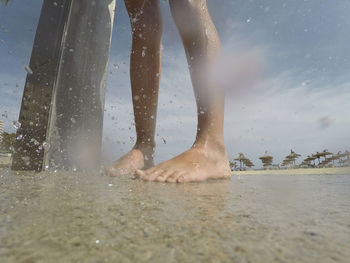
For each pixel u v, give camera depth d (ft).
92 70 7.05
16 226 1.18
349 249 0.90
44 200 1.87
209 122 4.38
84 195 2.14
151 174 3.70
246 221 1.30
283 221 1.31
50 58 5.79
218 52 4.37
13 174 4.50
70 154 6.21
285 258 0.82
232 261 0.79
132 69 5.70
